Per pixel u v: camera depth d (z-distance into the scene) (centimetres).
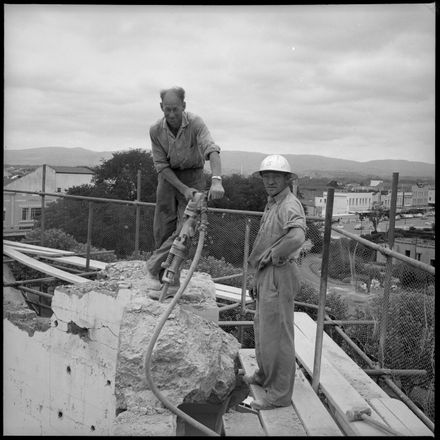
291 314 383
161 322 349
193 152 434
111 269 564
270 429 356
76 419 475
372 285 658
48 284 1179
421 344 522
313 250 708
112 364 440
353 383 430
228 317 942
